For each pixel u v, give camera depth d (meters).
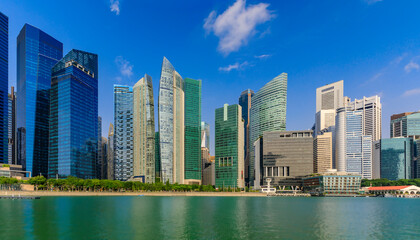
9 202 165.12
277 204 194.75
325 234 75.31
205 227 83.81
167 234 72.31
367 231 80.69
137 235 70.69
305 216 115.56
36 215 105.75
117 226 83.56
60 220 93.88
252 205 180.00
